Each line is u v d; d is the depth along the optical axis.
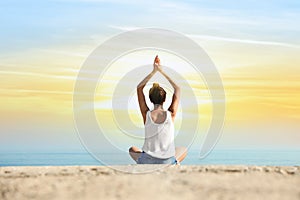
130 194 5.49
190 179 6.10
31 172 6.63
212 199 5.33
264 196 5.44
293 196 5.46
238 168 6.86
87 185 5.85
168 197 5.39
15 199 5.45
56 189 5.72
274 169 6.83
